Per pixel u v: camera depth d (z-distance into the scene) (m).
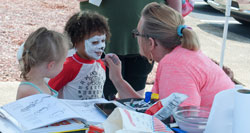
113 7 3.09
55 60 2.14
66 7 9.77
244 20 8.77
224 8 8.91
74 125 1.61
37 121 1.57
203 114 1.80
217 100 1.51
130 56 3.27
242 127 1.43
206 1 9.94
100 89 2.79
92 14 2.67
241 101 1.41
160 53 2.21
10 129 1.55
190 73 1.97
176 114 1.76
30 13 8.71
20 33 7.02
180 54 2.03
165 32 2.12
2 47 6.17
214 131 1.56
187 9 3.67
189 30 2.09
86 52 2.60
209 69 2.03
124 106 2.09
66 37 2.27
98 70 2.71
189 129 1.68
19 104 1.72
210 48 7.14
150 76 5.40
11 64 5.50
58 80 2.54
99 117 1.86
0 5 9.22
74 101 2.07
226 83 2.08
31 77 2.14
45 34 2.12
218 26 9.23
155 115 1.80
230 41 7.88
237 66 6.15
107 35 2.75
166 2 3.36
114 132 1.48
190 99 1.93
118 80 2.70
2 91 4.50
